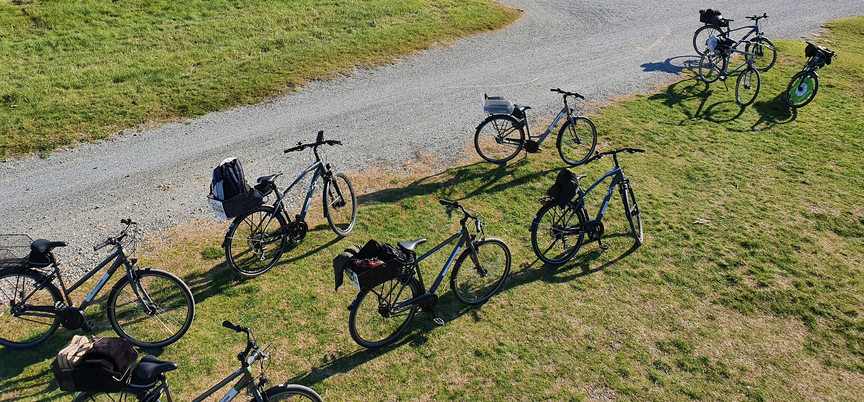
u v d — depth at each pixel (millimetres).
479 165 8812
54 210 7523
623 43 16062
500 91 12320
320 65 13336
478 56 14812
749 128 10430
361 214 7352
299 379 4719
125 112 10531
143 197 7859
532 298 5824
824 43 16141
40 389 4539
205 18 15922
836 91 12391
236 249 6395
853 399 4754
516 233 7004
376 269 4578
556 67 14000
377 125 10453
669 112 11078
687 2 21016
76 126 9922
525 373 4848
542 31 17234
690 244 6867
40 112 10227
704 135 10070
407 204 7590
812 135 10164
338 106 11367
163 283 5594
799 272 6402
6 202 7730
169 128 10180
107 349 3576
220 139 9812
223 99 11344
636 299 5875
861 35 16938
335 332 5262
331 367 4859
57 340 5070
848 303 5922
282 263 6273
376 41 15062
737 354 5191
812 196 8109
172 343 5070
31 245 4824
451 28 16625
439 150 9383
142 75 12125
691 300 5895
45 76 11781
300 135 9992
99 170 8672
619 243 6855
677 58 14648
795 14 19359
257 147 9500
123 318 5316
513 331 5348
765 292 6039
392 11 17391
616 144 9570
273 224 6797
